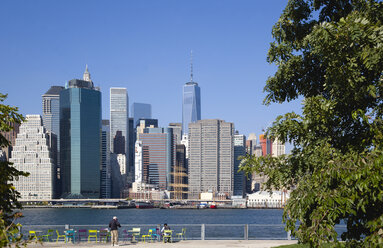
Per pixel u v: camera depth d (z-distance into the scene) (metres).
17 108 14.07
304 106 15.47
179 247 34.06
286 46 17.98
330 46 14.34
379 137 13.55
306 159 15.66
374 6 15.27
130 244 37.50
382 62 13.99
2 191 12.78
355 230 14.78
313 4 18.02
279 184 16.55
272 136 16.28
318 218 13.48
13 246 29.08
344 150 15.05
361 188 12.80
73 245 36.91
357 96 14.62
